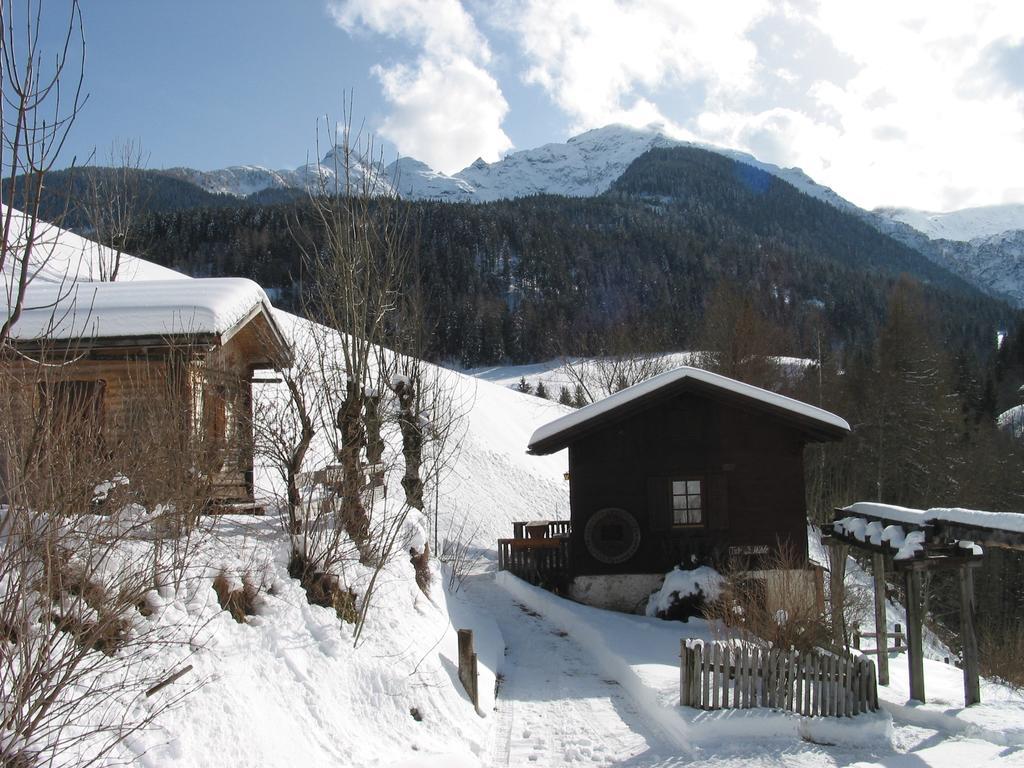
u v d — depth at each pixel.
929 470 38.91
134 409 8.23
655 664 13.11
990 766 9.57
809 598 13.03
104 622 5.54
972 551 12.12
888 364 40.09
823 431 18.48
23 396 5.42
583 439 18.94
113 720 5.61
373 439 12.93
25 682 4.66
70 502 5.53
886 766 9.59
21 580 4.80
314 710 7.67
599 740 10.36
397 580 11.44
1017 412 66.50
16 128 4.80
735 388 18.31
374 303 14.85
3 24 4.74
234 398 10.48
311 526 10.02
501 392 45.28
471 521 26.56
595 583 18.61
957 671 16.23
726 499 18.56
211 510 9.38
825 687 11.24
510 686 12.70
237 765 6.29
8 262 13.63
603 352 49.25
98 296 11.21
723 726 10.45
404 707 8.92
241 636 7.67
